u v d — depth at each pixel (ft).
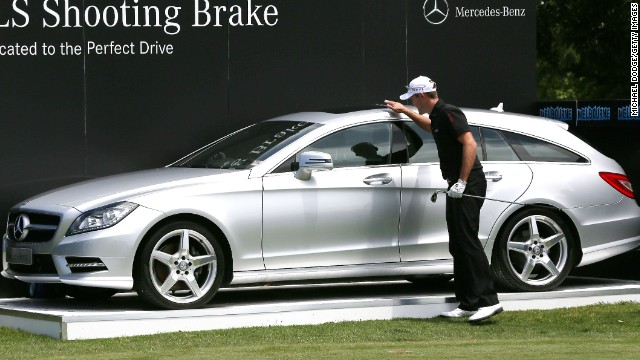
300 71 168.25
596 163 150.41
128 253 129.49
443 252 142.82
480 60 175.83
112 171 160.66
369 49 171.22
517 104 177.47
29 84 157.38
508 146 147.02
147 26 161.89
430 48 173.78
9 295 153.38
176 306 132.05
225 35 165.07
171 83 162.91
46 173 157.99
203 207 132.57
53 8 158.30
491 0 175.83
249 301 146.00
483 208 143.74
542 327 132.57
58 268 130.93
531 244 145.89
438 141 135.85
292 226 136.26
